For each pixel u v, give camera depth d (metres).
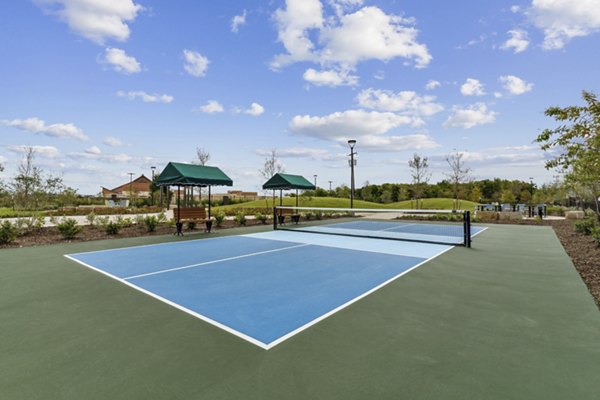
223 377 2.67
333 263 7.52
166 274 6.44
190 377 2.67
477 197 45.91
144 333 3.59
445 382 2.57
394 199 58.03
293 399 2.36
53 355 3.07
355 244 10.63
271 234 13.55
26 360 2.97
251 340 3.40
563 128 6.05
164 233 13.61
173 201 51.03
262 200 50.94
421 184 31.56
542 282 5.71
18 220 13.09
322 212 27.48
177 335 3.53
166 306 4.51
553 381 2.57
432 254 8.68
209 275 6.36
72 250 9.37
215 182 14.08
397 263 7.49
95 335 3.54
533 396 2.38
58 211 26.41
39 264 7.40
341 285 5.61
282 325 3.82
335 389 2.49
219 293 5.14
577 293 5.03
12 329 3.70
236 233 13.86
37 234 12.65
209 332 3.62
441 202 42.12
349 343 3.32
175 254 8.72
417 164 29.23
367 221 21.45
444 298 4.83
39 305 4.55
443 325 3.78
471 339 3.39
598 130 5.56
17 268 6.98
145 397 2.39
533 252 8.83
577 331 3.58
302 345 3.28
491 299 4.76
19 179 19.64
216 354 3.09
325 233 13.95
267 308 4.43
